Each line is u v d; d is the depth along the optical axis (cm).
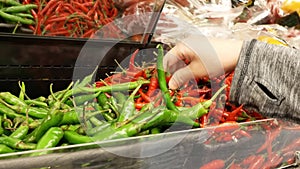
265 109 85
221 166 84
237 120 93
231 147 85
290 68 83
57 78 105
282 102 83
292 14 139
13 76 101
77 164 68
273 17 140
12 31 115
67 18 126
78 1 131
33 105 92
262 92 84
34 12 122
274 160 95
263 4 140
